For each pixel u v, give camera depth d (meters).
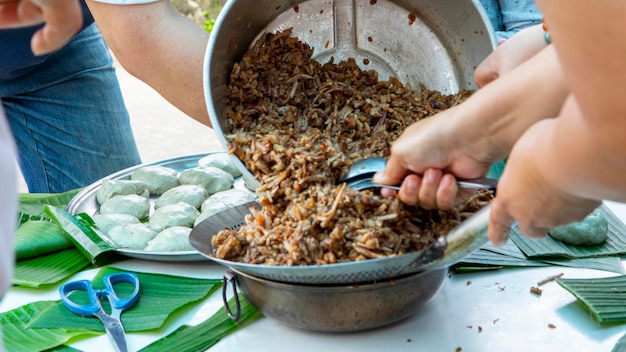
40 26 1.39
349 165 0.92
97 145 1.66
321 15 1.07
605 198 0.62
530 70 0.70
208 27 4.21
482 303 0.93
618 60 0.49
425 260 0.81
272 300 0.86
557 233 1.04
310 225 0.85
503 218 0.72
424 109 1.01
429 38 1.05
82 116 1.63
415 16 1.05
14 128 1.65
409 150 0.79
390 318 0.87
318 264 0.84
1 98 1.61
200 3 4.33
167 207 1.20
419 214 0.87
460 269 0.98
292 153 0.91
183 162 1.43
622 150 0.52
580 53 0.51
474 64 1.01
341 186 0.88
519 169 0.67
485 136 0.74
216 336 0.89
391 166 0.82
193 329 0.90
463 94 1.00
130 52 1.27
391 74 1.09
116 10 1.24
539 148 0.63
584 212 0.68
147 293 0.98
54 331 0.91
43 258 1.07
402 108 1.02
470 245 0.80
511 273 0.99
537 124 0.67
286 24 1.07
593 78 0.51
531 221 0.70
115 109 1.67
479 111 0.73
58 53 1.55
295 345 0.87
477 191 0.88
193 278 1.00
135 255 1.05
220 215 0.97
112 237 1.12
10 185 0.66
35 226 1.12
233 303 0.95
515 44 0.89
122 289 0.99
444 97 1.02
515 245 1.03
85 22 1.46
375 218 0.85
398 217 0.85
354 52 1.09
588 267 0.99
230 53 1.03
